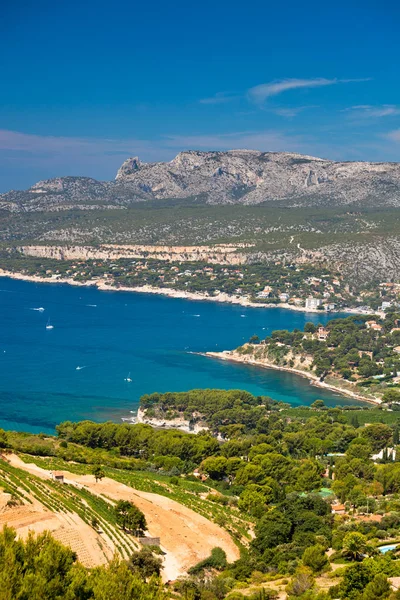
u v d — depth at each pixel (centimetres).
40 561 10462
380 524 18212
